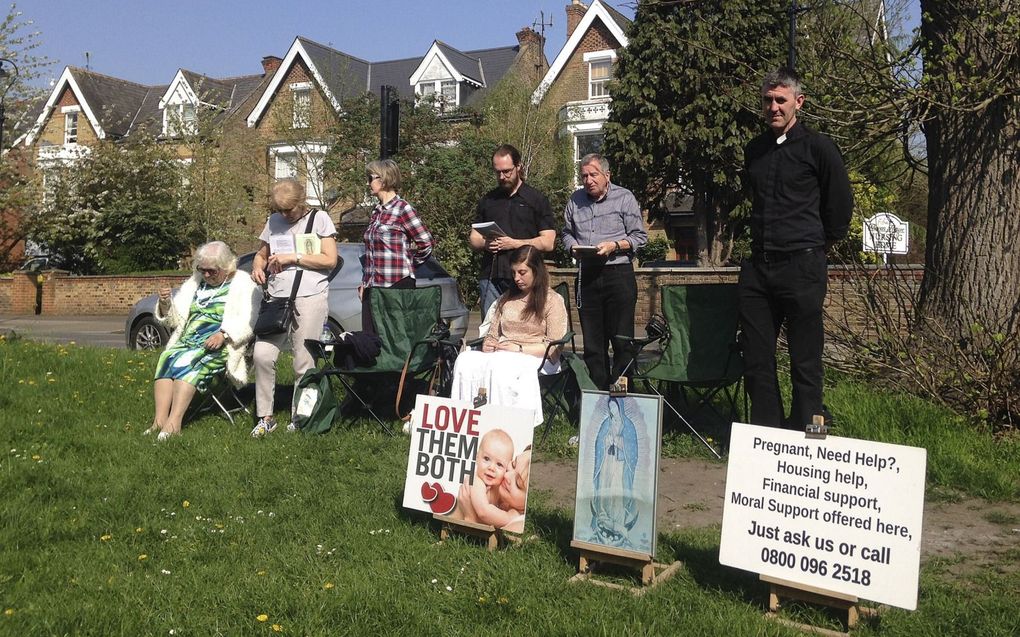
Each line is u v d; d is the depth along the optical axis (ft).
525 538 13.73
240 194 99.04
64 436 20.95
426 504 13.98
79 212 90.99
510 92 85.25
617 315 21.22
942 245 23.52
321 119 93.50
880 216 23.98
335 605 11.21
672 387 22.65
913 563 10.17
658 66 65.57
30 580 12.01
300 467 18.43
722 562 11.45
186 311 22.75
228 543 13.75
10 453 19.12
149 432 21.56
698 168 68.44
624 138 68.49
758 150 16.57
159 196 94.79
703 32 61.11
